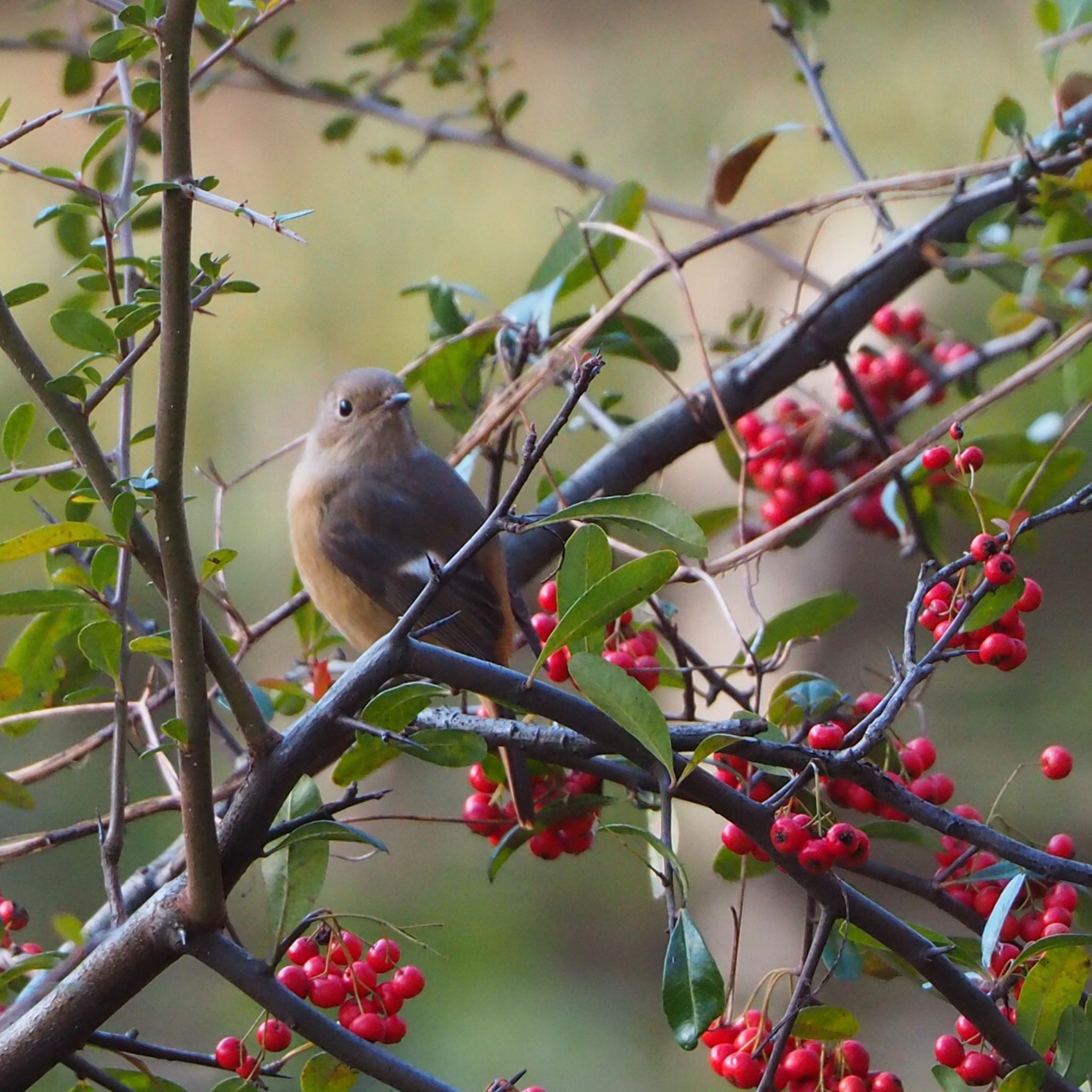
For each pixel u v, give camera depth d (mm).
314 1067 4730
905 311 9789
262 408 14945
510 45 15688
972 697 14438
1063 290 6449
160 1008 12992
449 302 8156
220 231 15398
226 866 4328
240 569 14352
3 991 5066
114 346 4742
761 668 5762
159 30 3748
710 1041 5031
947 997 4523
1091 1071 4707
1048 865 4371
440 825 14797
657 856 6715
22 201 14445
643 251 13969
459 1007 13516
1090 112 7449
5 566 13648
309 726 4332
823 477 7938
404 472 9078
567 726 4414
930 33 14367
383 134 15344
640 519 4203
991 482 12500
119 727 4758
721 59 15141
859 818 11344
